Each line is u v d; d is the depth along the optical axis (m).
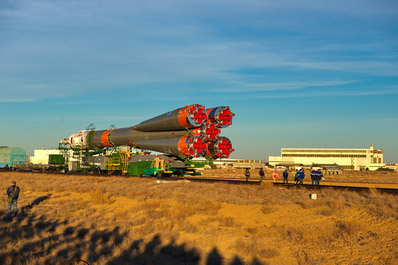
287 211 18.98
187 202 23.47
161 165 45.31
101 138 55.75
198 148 39.81
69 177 48.59
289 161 162.25
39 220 20.50
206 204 22.17
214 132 41.06
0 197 30.42
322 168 141.00
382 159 159.88
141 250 14.23
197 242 14.84
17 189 22.34
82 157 59.62
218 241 15.04
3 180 46.94
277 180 50.19
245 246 13.98
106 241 15.87
